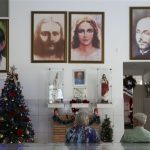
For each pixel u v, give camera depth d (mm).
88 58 8336
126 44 8383
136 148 2592
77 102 8016
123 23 8398
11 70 7836
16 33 8328
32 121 8172
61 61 8305
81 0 8367
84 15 8383
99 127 8062
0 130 7359
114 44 8375
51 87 8195
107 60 8344
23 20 8344
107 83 8133
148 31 8391
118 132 8180
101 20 8391
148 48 8383
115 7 8414
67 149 2561
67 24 8375
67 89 8258
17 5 8359
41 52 8320
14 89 7586
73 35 8359
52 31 8352
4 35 8328
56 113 8078
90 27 8383
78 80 8289
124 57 8359
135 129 4500
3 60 8281
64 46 8336
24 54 8305
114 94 8281
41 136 8156
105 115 8203
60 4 8398
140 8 8414
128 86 10492
